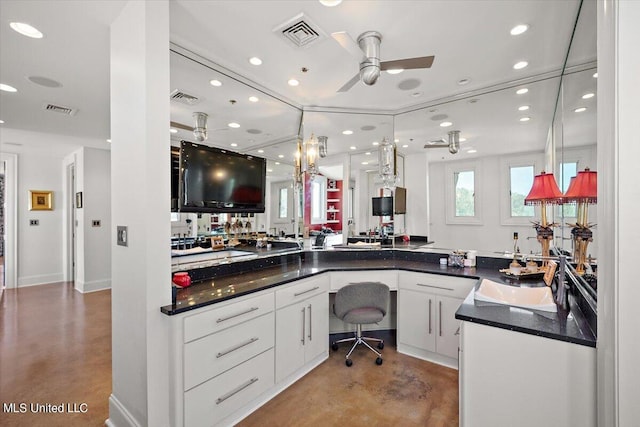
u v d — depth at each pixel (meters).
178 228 2.19
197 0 1.67
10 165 5.12
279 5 1.71
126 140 1.67
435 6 1.71
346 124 3.33
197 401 1.63
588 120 1.68
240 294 1.86
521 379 1.31
